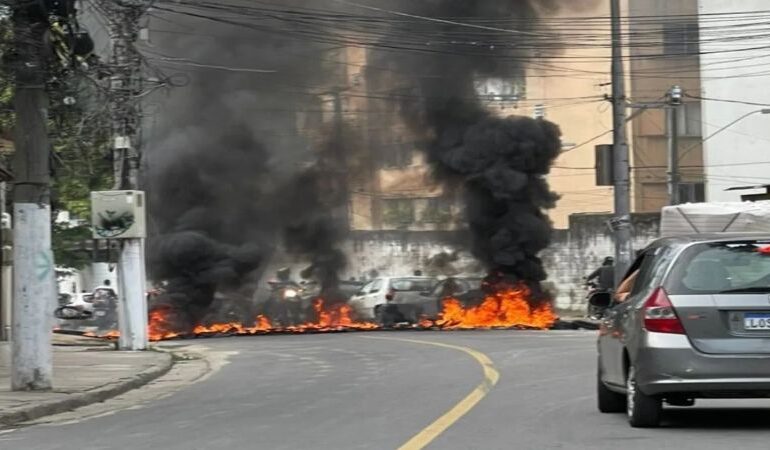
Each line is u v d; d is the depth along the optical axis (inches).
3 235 1309.1
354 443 470.3
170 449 475.8
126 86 1019.3
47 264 745.6
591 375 783.1
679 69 2351.1
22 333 742.5
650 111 2378.2
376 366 931.3
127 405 713.0
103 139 1143.6
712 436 467.5
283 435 506.9
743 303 465.4
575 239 2102.6
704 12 2324.1
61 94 761.0
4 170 1015.6
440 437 479.2
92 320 1929.1
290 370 936.9
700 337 465.4
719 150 2337.6
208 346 1328.7
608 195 2433.6
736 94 2324.1
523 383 732.7
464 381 759.7
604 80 2386.8
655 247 521.7
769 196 1283.2
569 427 505.7
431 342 1234.0
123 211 1209.4
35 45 698.2
